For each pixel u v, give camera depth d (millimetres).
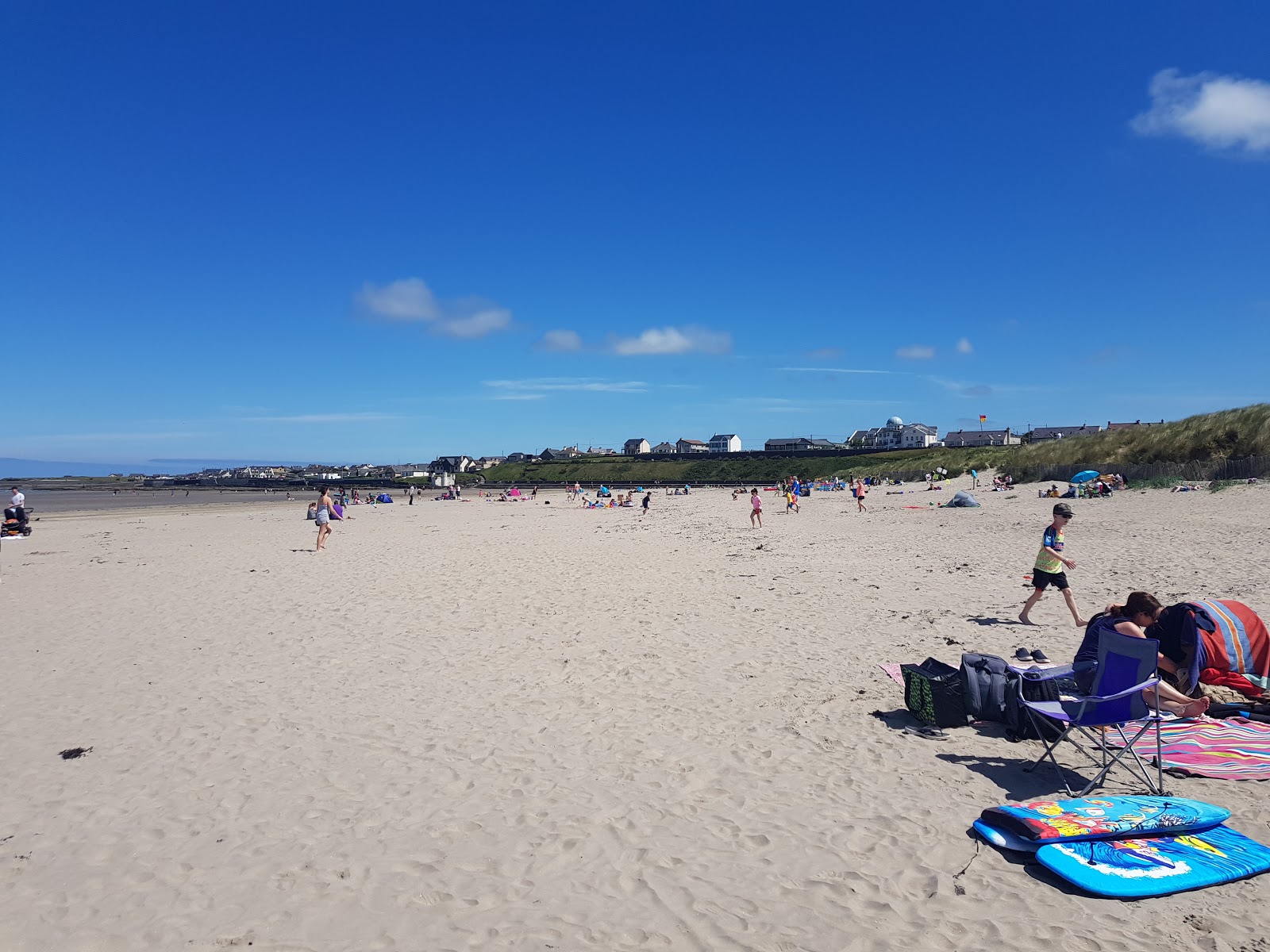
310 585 15961
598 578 16266
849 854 4512
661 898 4133
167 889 4375
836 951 3613
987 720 6438
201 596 14898
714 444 167250
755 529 28297
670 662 8953
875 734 6414
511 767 6027
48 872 4594
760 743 6348
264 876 4484
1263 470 27688
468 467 186875
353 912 4082
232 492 131750
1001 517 26641
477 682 8383
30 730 7160
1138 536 18234
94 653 10227
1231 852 4195
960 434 122438
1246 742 5680
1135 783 5180
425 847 4785
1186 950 3475
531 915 4012
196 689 8344
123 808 5461
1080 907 3867
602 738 6609
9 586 16953
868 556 18203
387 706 7625
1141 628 6352
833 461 114938
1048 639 9164
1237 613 6668
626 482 134500
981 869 4273
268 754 6426
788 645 9555
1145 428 39719
